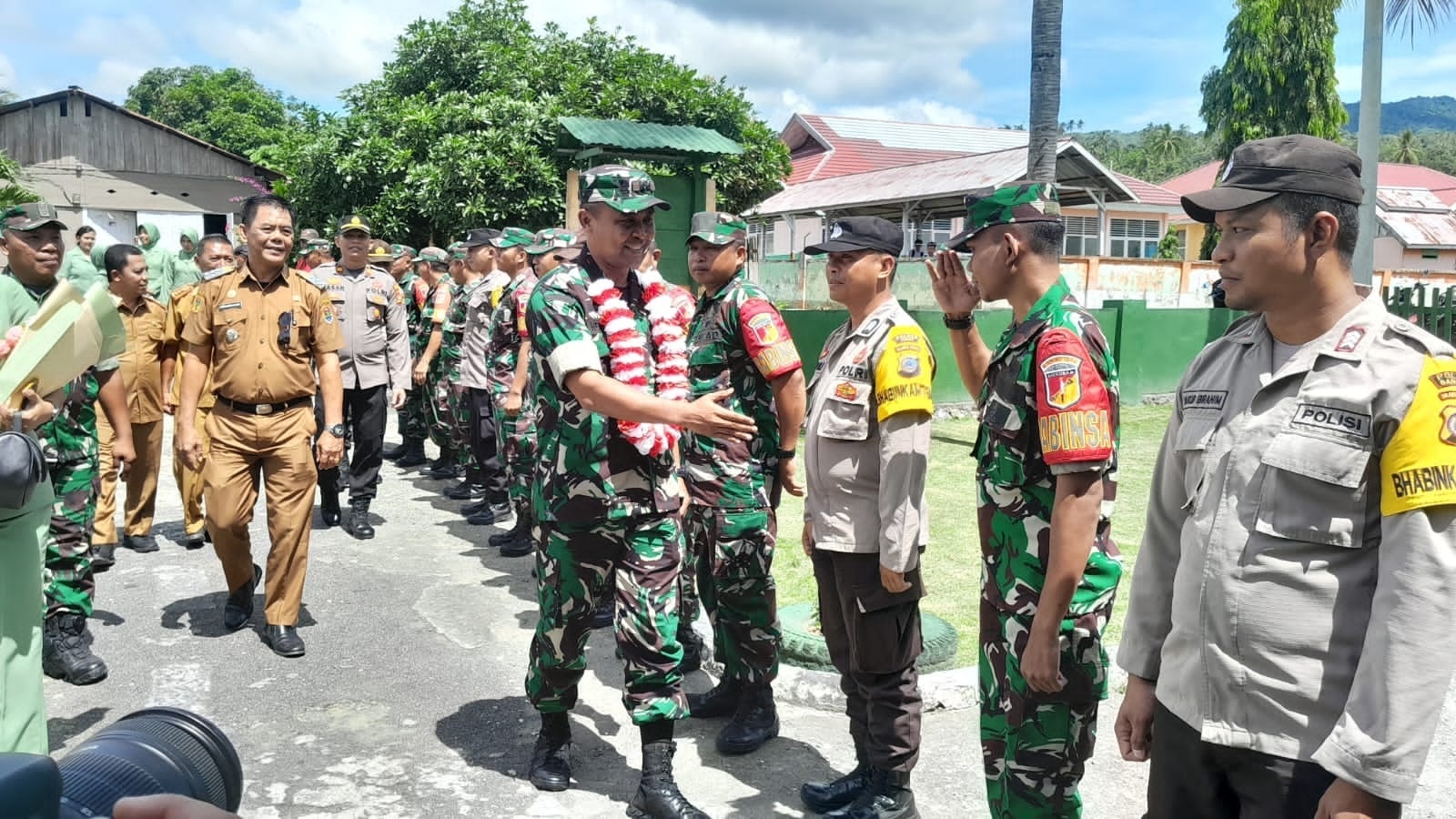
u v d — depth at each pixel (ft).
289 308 15.76
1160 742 6.64
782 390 12.35
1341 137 102.58
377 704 13.82
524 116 47.70
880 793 10.55
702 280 13.12
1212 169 153.38
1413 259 143.43
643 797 10.73
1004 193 8.23
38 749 10.01
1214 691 6.14
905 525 9.77
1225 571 6.05
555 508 10.79
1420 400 5.45
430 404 29.53
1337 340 5.85
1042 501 8.14
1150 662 7.08
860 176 91.20
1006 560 8.41
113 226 92.43
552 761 11.60
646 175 10.97
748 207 54.49
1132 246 93.30
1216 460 6.21
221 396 15.67
